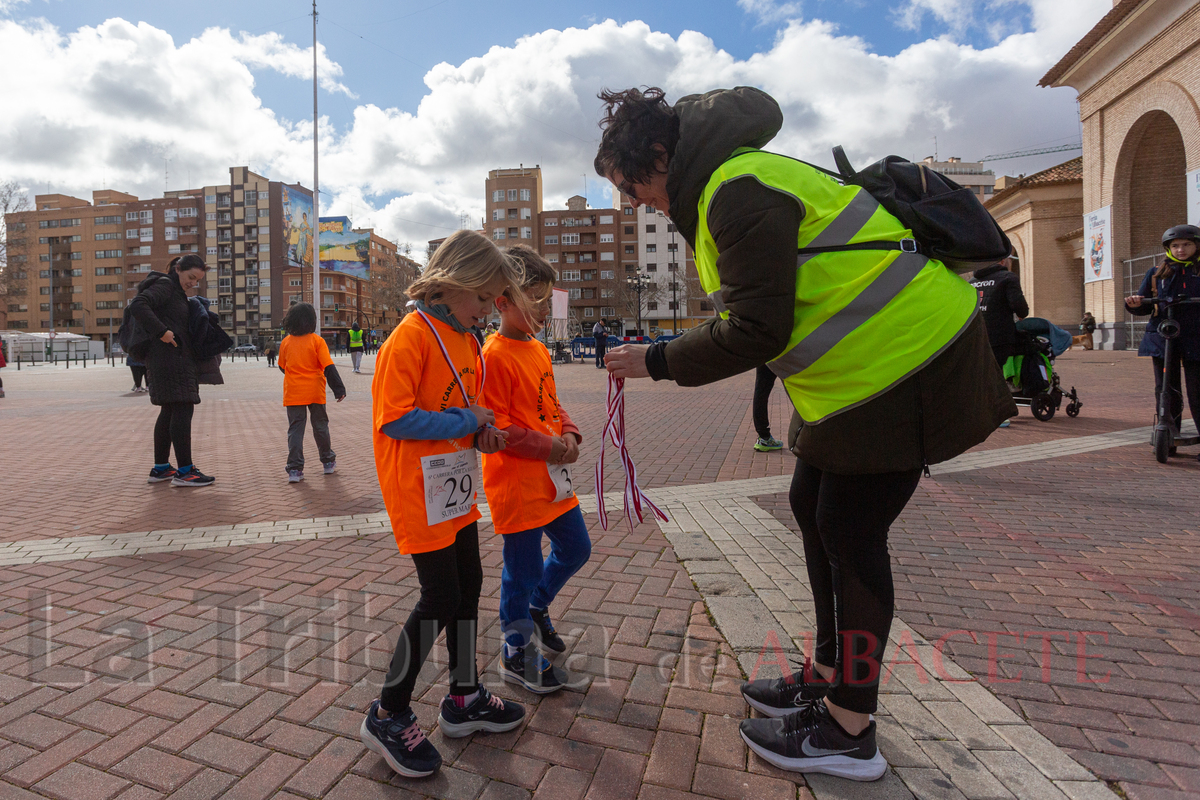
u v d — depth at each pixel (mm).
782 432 8023
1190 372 5520
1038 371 7855
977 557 3430
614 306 81938
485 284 1870
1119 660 2369
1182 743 1905
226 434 8570
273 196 93375
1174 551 3467
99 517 4449
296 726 2029
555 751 1910
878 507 1702
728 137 1680
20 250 61062
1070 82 22672
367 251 97250
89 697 2178
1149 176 20781
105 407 11859
